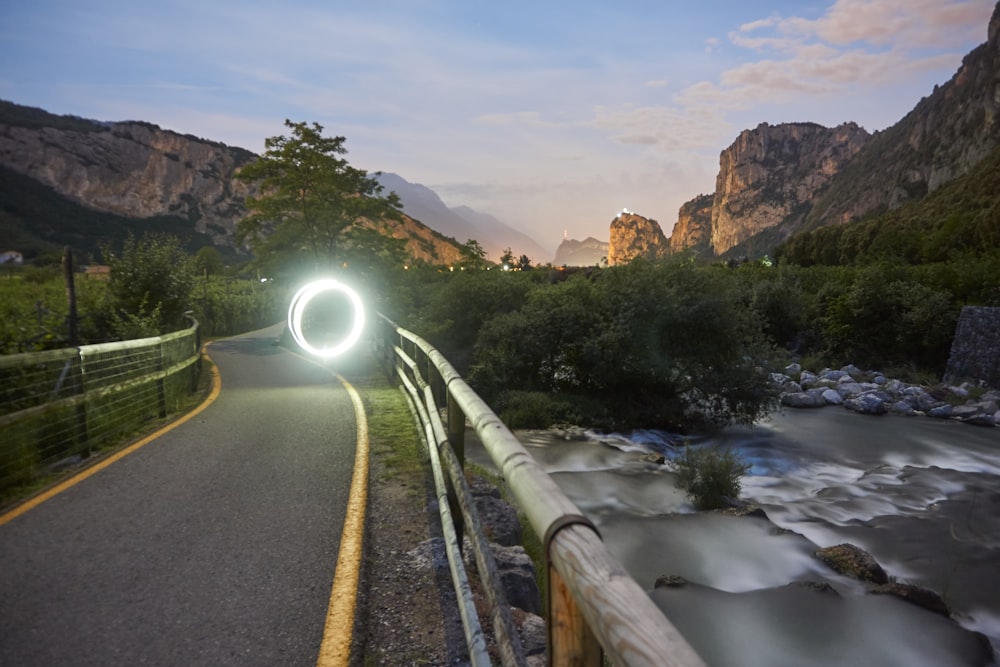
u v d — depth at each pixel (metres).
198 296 27.00
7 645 2.88
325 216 21.97
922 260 50.44
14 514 4.66
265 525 4.45
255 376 13.50
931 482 11.88
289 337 21.05
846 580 7.18
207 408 9.41
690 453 10.59
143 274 15.80
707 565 7.61
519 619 3.32
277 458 6.35
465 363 19.84
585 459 12.42
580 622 1.12
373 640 3.02
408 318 22.42
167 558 3.87
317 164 22.16
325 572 3.68
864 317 25.97
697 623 6.10
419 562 3.88
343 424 8.09
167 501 4.96
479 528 2.40
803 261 90.38
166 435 7.45
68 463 6.14
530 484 1.42
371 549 4.09
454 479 3.07
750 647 5.68
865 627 6.02
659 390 16.98
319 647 2.89
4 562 3.80
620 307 16.72
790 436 15.45
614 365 16.52
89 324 13.89
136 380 7.80
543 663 2.80
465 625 2.40
